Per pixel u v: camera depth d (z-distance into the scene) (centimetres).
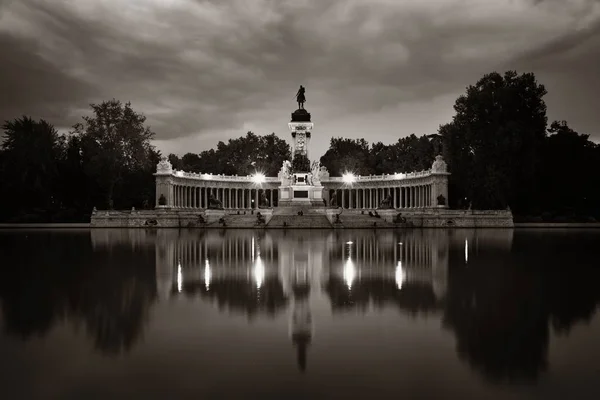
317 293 2555
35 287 2728
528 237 7388
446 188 12950
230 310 2175
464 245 5681
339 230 9800
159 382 1345
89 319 2014
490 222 11331
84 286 2762
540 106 12600
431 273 3262
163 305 2273
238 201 18438
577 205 13750
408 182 14925
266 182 16675
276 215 11238
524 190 12488
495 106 12362
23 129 13662
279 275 3177
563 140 13338
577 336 1752
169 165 13638
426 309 2181
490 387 1305
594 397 1241
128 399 1233
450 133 13400
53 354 1573
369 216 11419
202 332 1823
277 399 1237
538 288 2684
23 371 1423
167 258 4222
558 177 13162
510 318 2016
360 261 3953
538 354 1562
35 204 13725
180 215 11756
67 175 13825
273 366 1468
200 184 15475
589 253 4675
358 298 2425
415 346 1650
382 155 19588
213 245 5709
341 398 1243
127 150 13900
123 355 1563
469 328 1867
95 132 13600
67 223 13088
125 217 11606
